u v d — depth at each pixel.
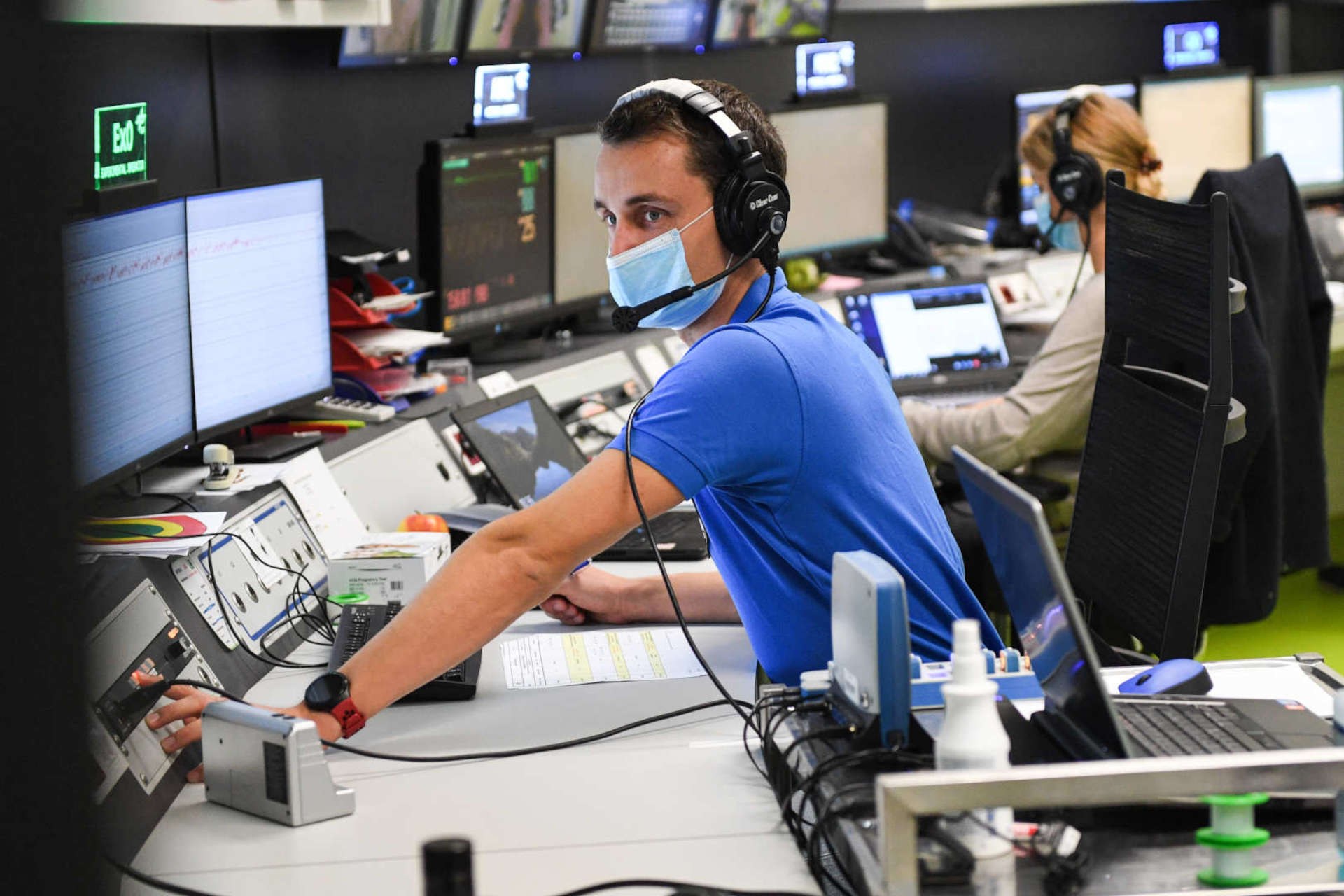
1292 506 2.91
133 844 1.34
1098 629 2.43
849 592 1.37
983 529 1.33
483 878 1.27
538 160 3.12
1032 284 4.06
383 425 2.51
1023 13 4.79
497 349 3.13
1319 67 5.28
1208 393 1.84
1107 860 1.20
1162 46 5.12
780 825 1.37
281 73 2.82
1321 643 3.86
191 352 2.06
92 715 1.40
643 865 1.29
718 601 1.99
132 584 1.66
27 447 1.11
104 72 2.28
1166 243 1.95
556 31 3.36
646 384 3.20
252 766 1.42
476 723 1.66
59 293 1.12
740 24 3.91
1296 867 1.19
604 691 1.76
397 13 2.92
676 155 1.61
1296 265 2.85
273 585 1.96
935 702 1.46
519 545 1.51
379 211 3.11
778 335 1.57
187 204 2.02
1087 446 2.19
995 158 4.86
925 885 1.16
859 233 4.09
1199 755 1.18
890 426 1.66
